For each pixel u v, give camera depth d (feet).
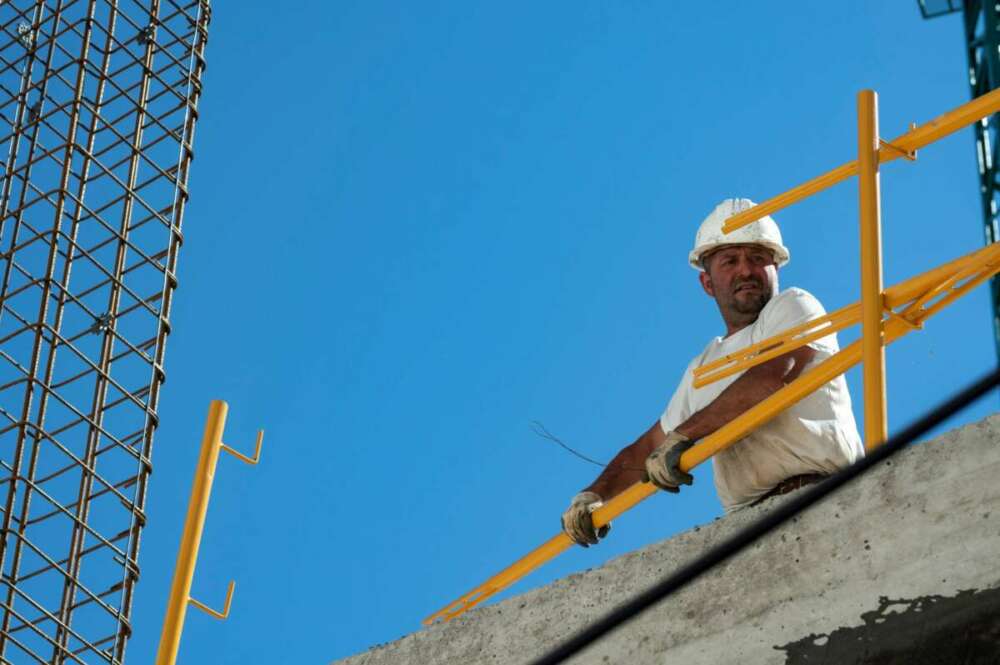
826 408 18.80
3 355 22.77
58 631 21.76
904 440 9.39
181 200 25.49
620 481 20.57
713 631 15.98
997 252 17.16
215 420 20.26
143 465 22.97
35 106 25.29
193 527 19.71
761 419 17.89
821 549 15.79
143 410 23.44
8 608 21.61
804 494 10.46
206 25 27.32
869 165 18.10
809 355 18.97
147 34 26.43
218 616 19.75
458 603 19.30
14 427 22.47
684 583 10.71
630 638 16.44
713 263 21.33
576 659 16.67
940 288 17.40
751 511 16.40
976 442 15.57
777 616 15.70
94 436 23.00
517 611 17.44
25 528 22.26
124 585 22.22
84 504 22.58
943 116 18.12
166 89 26.14
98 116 25.17
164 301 24.39
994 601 14.69
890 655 14.93
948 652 14.67
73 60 25.23
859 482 15.90
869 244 17.72
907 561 15.31
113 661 21.76
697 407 20.57
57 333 23.18
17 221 24.16
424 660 17.79
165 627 19.31
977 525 15.15
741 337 20.54
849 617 15.33
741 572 16.11
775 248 21.22
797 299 20.03
